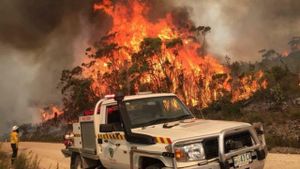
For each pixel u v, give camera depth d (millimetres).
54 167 13633
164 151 6164
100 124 8531
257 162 6480
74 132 10398
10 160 11938
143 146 6766
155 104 7953
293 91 37062
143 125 7461
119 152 7652
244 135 6590
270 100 32125
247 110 33062
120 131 7703
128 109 7605
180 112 8141
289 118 25094
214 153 6141
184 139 6023
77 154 10336
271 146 14883
